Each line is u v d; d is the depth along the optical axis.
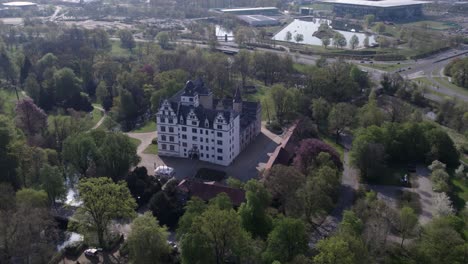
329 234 164.62
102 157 191.88
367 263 129.50
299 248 134.50
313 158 198.38
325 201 166.62
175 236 158.38
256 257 133.62
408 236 155.88
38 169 185.38
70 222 162.62
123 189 157.38
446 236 139.12
